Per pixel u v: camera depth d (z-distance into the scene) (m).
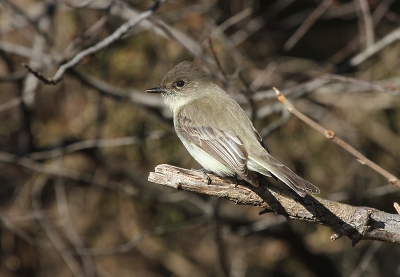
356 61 11.27
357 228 6.74
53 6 12.30
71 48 10.02
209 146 8.24
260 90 13.41
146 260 14.53
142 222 14.00
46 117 13.59
